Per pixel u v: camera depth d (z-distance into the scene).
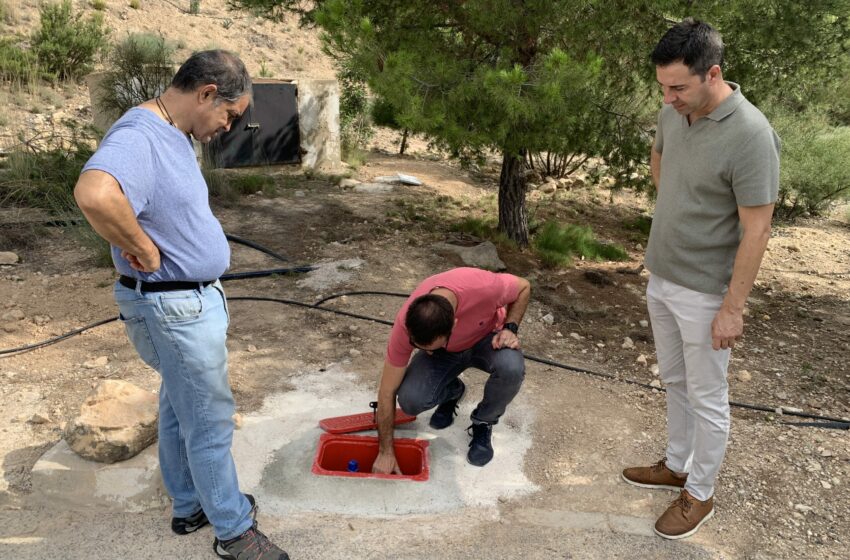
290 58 16.23
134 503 3.08
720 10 5.42
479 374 4.35
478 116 5.18
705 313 2.75
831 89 7.33
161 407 2.73
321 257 6.20
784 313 6.21
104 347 4.47
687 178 2.69
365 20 4.88
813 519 3.16
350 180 9.34
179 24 15.85
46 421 3.62
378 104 7.82
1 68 11.80
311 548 2.86
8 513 3.01
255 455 3.43
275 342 4.63
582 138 6.26
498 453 3.54
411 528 3.01
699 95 2.49
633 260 7.50
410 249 6.52
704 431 2.90
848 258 8.32
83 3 15.10
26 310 4.92
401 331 2.95
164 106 2.31
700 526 3.08
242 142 9.04
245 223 7.10
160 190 2.22
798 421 4.06
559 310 5.64
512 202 7.09
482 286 3.16
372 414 3.70
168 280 2.32
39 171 7.29
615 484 3.36
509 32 5.70
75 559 2.76
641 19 5.64
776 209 10.47
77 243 6.27
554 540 2.97
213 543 2.85
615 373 4.57
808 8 5.85
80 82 12.68
